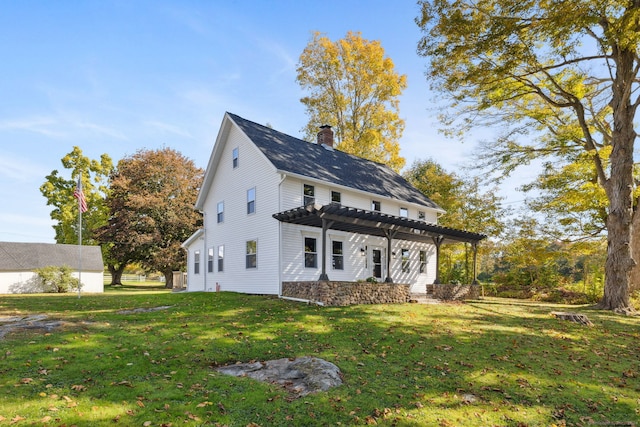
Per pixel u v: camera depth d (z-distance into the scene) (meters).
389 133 29.66
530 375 6.62
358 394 5.36
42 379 5.21
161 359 6.44
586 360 7.84
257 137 17.41
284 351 7.25
